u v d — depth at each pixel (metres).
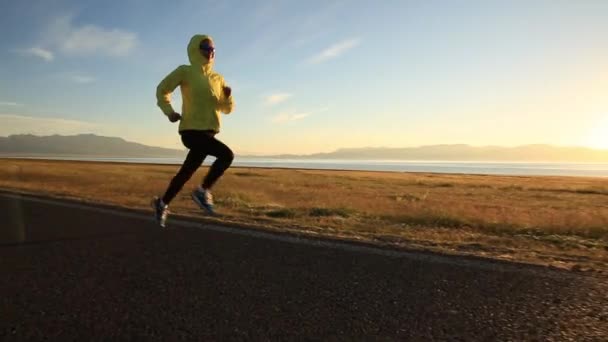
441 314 2.93
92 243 5.05
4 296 3.26
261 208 11.72
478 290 3.44
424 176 62.56
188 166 5.86
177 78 5.60
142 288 3.44
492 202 20.28
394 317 2.88
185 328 2.69
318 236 5.55
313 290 3.41
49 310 2.98
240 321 2.80
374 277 3.77
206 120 5.70
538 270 4.05
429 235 6.99
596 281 3.71
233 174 48.78
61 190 13.62
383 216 11.15
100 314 2.91
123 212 7.64
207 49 5.65
